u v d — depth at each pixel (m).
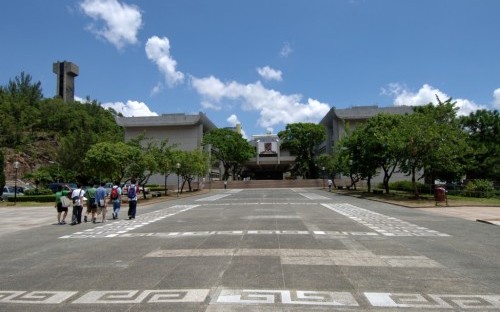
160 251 10.32
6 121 84.88
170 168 47.41
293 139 89.56
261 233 13.29
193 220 18.30
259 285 6.83
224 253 9.80
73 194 18.23
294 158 103.19
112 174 33.50
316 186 78.25
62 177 56.31
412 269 8.05
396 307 5.72
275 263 8.58
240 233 13.36
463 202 27.56
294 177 93.12
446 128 30.11
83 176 56.66
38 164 78.62
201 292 6.44
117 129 103.44
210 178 83.44
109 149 32.78
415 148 30.23
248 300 6.01
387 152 36.38
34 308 5.84
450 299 6.10
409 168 32.38
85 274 7.91
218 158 87.19
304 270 7.93
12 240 13.39
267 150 103.56
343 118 79.44
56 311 5.69
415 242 11.47
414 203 27.48
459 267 8.26
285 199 35.97
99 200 18.55
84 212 23.52
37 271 8.34
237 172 104.38
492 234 13.17
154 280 7.28
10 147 81.94
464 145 30.33
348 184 76.75
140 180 38.34
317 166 86.31
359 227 14.91
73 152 59.12
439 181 50.25
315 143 91.00
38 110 100.06
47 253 10.59
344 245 10.92
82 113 101.31
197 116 85.50
